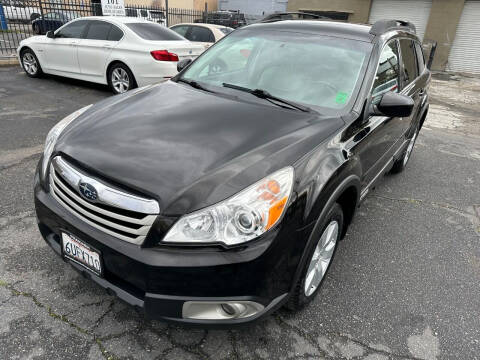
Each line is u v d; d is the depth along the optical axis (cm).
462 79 1478
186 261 158
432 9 1614
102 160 183
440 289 265
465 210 391
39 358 185
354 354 204
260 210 162
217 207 161
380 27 303
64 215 190
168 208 162
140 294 173
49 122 530
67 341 196
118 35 685
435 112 892
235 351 199
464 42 1593
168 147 191
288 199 172
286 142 200
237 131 209
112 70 698
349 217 251
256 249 162
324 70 268
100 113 240
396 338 218
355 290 255
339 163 204
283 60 282
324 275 236
